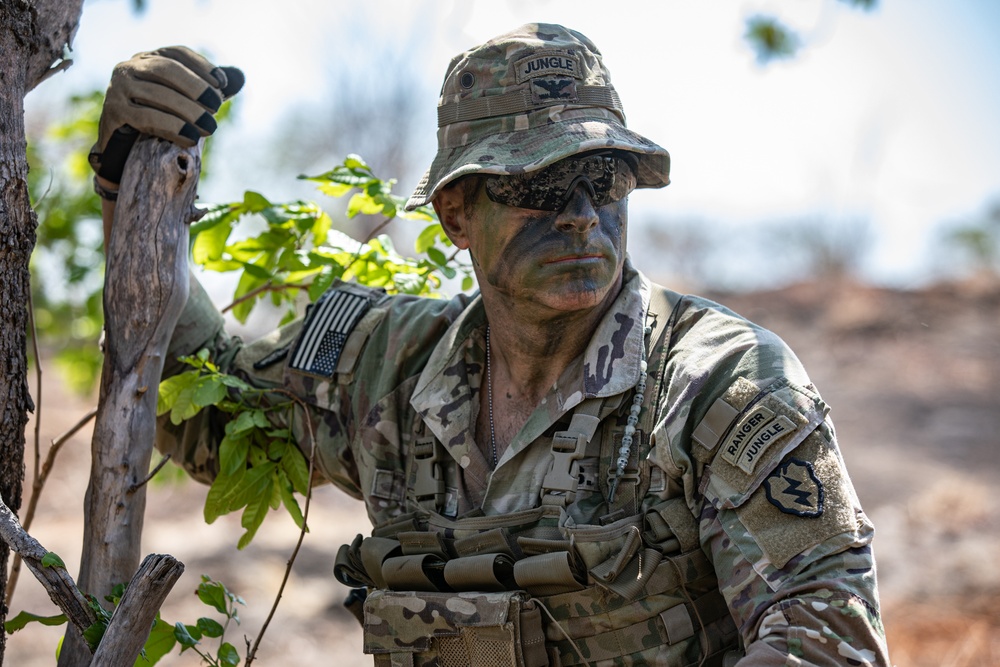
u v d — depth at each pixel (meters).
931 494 7.31
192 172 2.11
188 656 5.43
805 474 1.77
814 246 15.36
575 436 1.97
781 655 1.67
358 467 2.22
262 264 2.67
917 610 5.66
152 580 1.69
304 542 7.32
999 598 5.65
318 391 2.29
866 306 12.29
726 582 1.78
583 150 1.90
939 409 9.41
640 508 1.92
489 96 2.02
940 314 11.97
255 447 2.34
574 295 1.94
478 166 1.92
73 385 4.52
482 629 1.89
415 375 2.21
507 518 1.97
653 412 1.95
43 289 4.20
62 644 1.96
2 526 1.75
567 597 1.89
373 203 2.68
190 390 2.26
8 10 1.95
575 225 1.93
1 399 1.95
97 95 3.94
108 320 2.09
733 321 1.98
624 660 1.88
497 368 2.16
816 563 1.72
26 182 1.98
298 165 17.12
